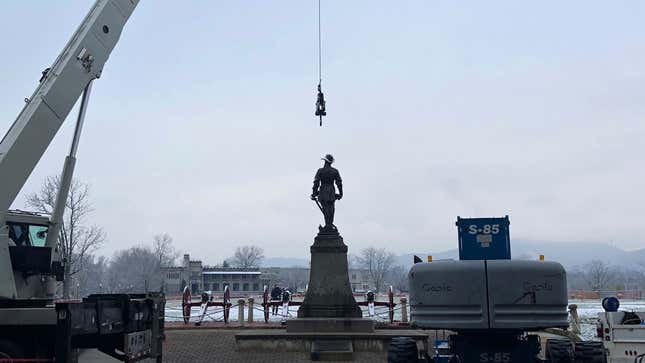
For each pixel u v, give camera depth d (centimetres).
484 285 1086
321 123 2508
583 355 1138
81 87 1324
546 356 1241
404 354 1170
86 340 1288
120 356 1287
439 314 1098
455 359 1180
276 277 16288
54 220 1317
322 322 2214
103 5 1379
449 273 1098
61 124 1286
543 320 1067
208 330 2461
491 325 1076
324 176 2433
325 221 2412
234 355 2016
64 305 1095
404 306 2678
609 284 13288
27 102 1264
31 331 1131
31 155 1229
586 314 3484
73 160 1347
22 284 1219
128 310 1284
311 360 1966
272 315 3506
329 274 2339
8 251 1168
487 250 1223
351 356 1966
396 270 19038
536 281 1077
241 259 18100
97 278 13338
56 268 1301
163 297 1462
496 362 1143
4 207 1180
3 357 1106
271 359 1972
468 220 1245
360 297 6638
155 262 13588
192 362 1903
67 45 1333
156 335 1398
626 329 1597
